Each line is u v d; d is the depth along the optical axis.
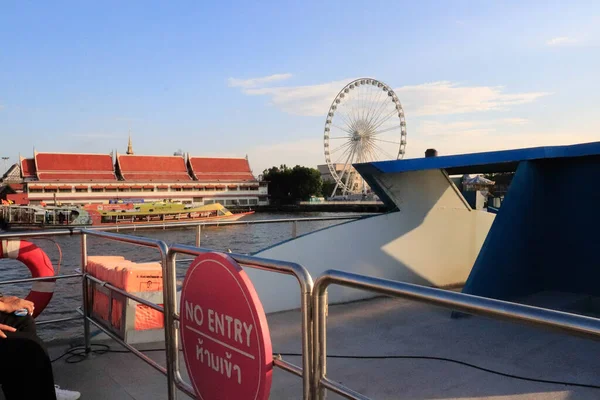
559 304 5.11
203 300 2.04
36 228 48.09
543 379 3.38
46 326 7.95
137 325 4.04
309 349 1.66
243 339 1.80
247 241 23.84
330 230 5.68
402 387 3.31
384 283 1.40
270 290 5.32
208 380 2.06
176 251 2.45
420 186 6.32
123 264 4.05
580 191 5.45
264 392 1.72
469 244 6.79
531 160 5.57
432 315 5.02
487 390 3.23
